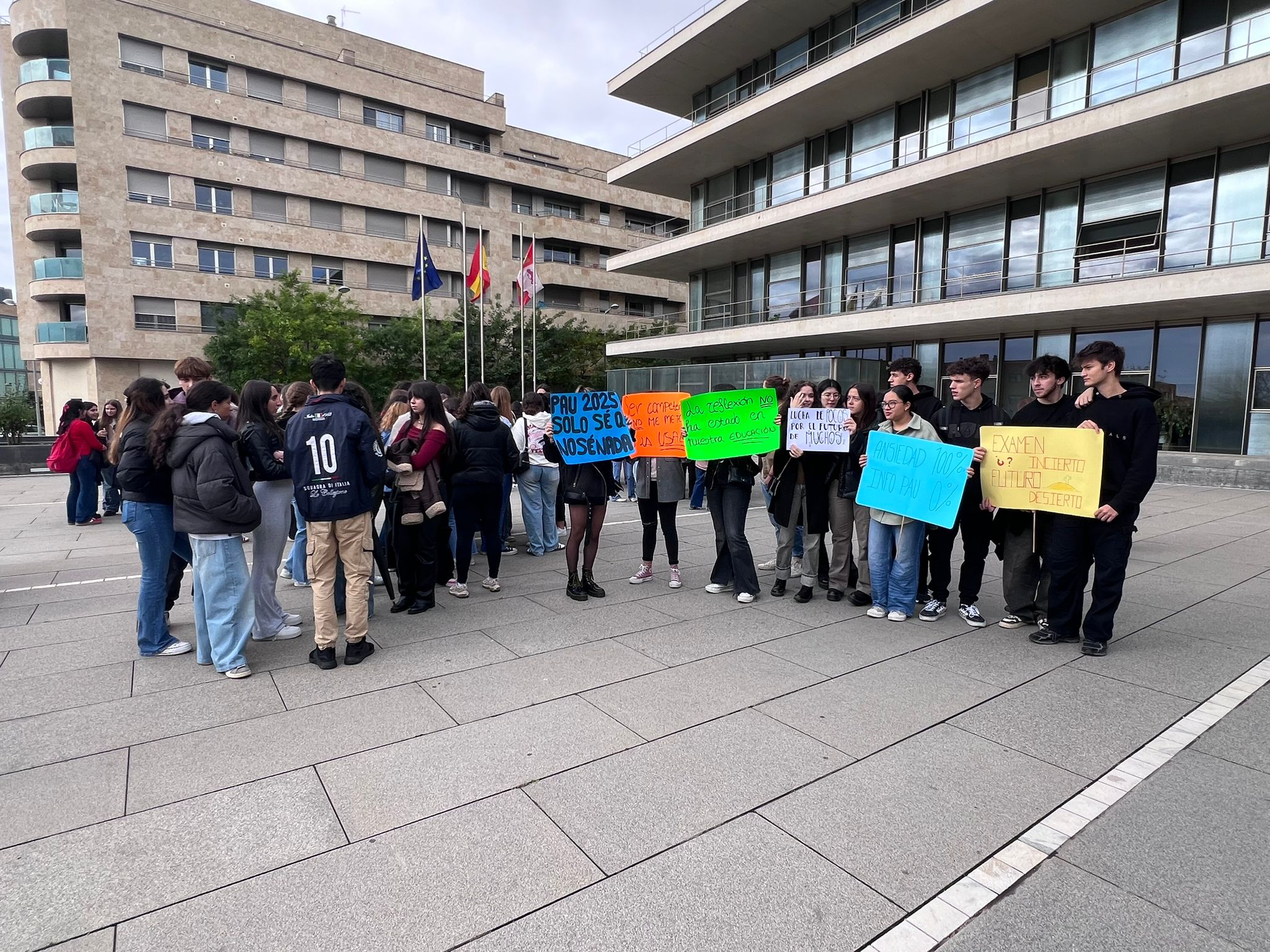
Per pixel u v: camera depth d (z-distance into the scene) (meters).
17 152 33.84
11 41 33.44
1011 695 3.91
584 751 3.27
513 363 37.44
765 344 24.62
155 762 3.17
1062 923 2.21
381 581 6.63
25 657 4.50
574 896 2.32
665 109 28.44
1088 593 6.02
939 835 2.64
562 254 46.81
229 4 35.69
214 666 4.30
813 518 5.63
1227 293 13.59
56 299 32.69
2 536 9.13
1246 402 15.38
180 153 32.78
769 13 21.31
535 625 5.18
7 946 2.09
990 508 4.92
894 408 5.05
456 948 2.09
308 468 4.13
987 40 16.97
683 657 4.50
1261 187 14.51
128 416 4.36
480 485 5.84
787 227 21.70
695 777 3.05
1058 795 2.92
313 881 2.39
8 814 2.77
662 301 51.22
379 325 38.62
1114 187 16.61
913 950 2.10
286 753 3.25
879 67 18.30
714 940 2.13
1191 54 14.65
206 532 4.03
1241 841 2.61
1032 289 16.41
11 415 32.97
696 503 11.39
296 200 36.00
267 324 30.00
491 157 42.16
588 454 5.73
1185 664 4.36
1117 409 4.44
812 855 2.53
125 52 31.64
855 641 4.82
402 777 3.05
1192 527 9.33
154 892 2.34
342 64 36.81
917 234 20.55
